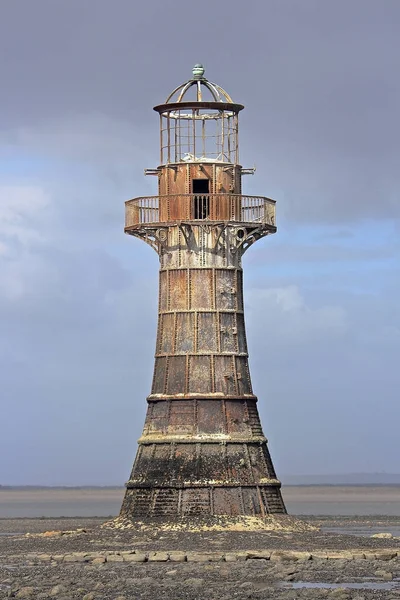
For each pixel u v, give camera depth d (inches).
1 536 3981.3
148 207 3961.6
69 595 2765.7
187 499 3757.4
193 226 3912.4
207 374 3853.3
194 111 3981.3
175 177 3973.9
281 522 3791.8
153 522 3764.8
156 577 2999.5
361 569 3107.8
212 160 3993.6
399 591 2780.5
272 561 3248.0
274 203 3996.1
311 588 2829.7
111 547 3526.1
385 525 4810.5
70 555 3353.8
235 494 3772.1
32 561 3309.5
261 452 3855.8
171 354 3887.8
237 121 4020.7
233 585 2878.9
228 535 3661.4
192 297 3902.6
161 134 4010.8
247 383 3909.9
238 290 3951.8
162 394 3870.6
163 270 3949.3
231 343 3897.6
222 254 3929.6
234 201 3934.5
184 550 3415.4
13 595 2778.1
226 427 3816.4
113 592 2800.2
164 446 3814.0
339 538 3688.5
